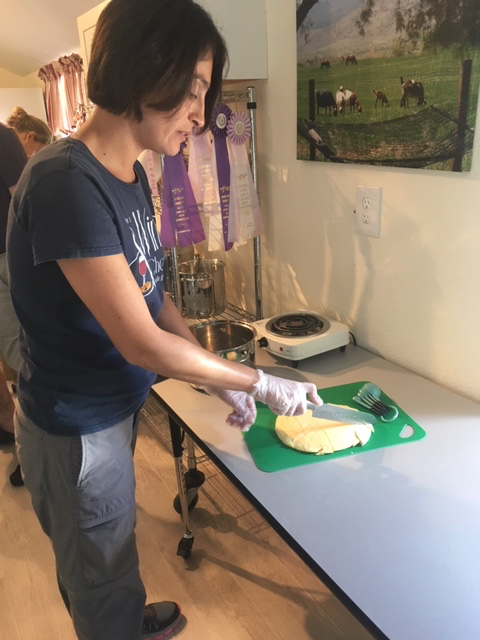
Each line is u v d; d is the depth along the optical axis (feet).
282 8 4.86
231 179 5.50
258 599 5.04
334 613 4.84
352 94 4.33
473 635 2.22
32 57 12.60
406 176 4.15
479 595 2.40
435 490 3.10
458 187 3.77
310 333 4.86
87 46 6.08
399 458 3.40
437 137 3.76
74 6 8.15
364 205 4.59
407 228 4.27
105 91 2.55
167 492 6.44
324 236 5.20
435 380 4.44
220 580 5.26
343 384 4.40
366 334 5.04
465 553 2.64
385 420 3.80
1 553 5.82
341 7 4.18
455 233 3.90
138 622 4.00
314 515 2.94
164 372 2.89
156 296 3.50
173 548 5.66
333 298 5.33
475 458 3.38
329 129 4.66
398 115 3.99
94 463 3.26
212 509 6.14
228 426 3.84
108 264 2.57
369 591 2.44
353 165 4.60
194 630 4.79
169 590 5.18
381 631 2.25
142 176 3.46
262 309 6.49
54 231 2.50
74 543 3.47
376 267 4.69
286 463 3.39
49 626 4.98
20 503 6.57
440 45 3.54
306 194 5.28
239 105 5.91
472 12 3.29
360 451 3.49
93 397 3.20
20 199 2.68
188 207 5.69
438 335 4.29
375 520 2.88
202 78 2.75
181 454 5.18
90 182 2.57
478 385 4.09
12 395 8.87
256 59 5.19
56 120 12.89
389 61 3.92
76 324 2.95
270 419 3.92
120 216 2.81
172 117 2.71
